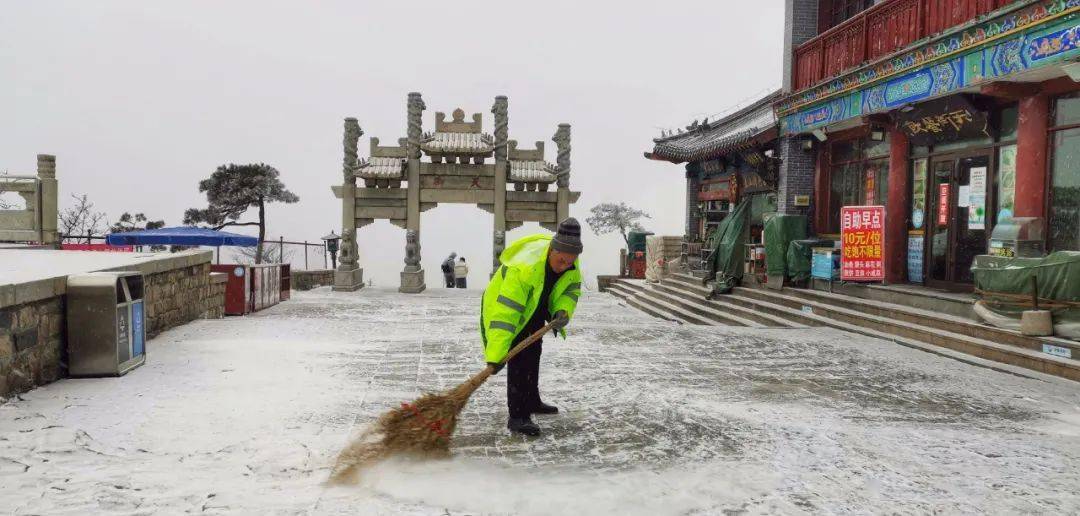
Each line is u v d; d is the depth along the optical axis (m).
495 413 4.89
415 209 20.55
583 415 4.88
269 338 8.41
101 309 5.64
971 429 4.73
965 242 10.58
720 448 4.13
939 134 10.81
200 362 6.47
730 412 5.04
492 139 20.88
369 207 20.58
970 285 10.36
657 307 16.39
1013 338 7.52
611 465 3.77
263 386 5.50
